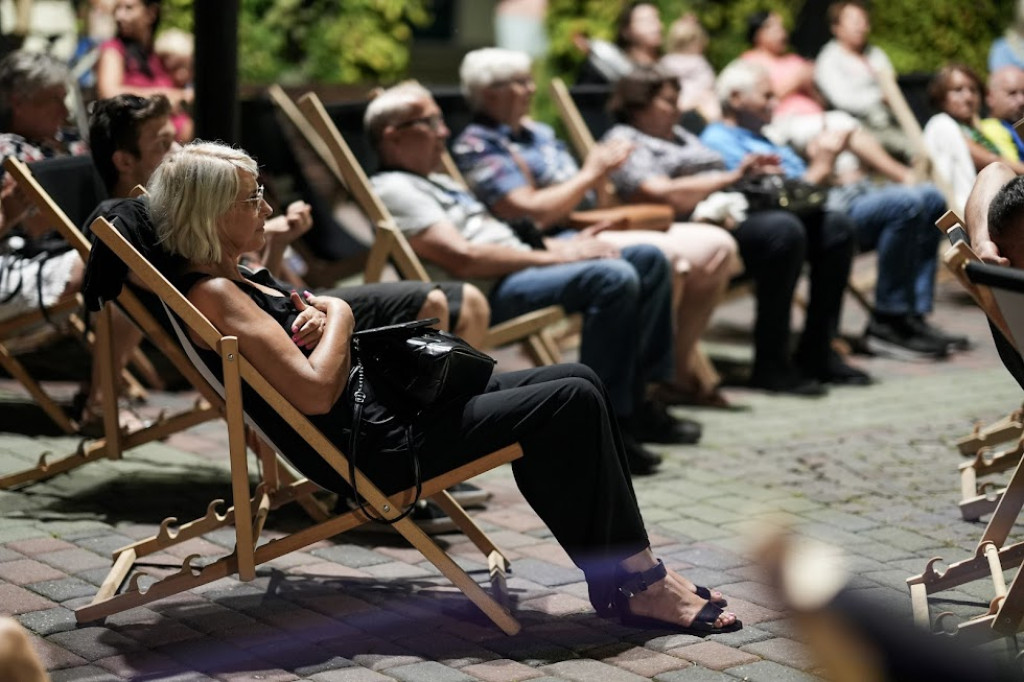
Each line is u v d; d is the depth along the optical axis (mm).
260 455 11484
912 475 14094
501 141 16344
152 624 9719
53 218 11875
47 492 12641
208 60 15523
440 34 33000
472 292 13188
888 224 20250
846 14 23750
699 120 20297
